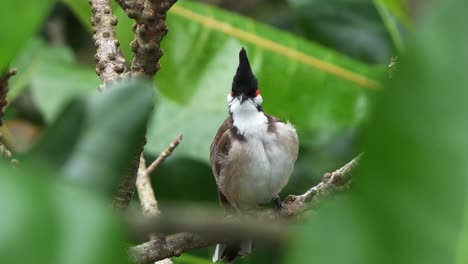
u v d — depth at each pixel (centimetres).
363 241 174
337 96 952
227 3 1430
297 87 952
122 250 181
